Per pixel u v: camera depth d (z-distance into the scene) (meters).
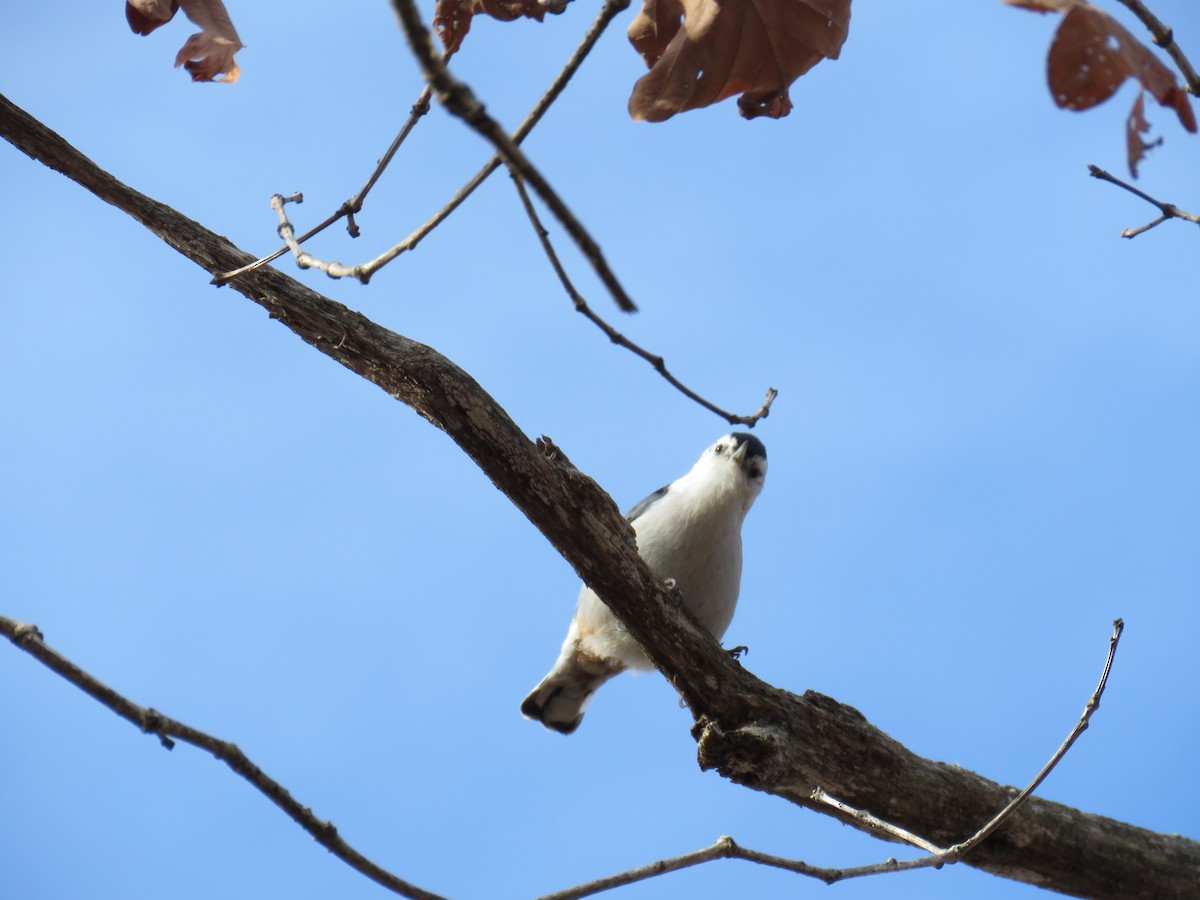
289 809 5.25
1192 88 5.23
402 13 3.77
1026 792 6.94
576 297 5.38
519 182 5.09
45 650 4.85
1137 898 9.46
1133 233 6.86
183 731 5.02
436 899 5.42
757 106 6.35
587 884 5.73
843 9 5.72
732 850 6.11
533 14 6.03
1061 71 4.18
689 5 5.71
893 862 6.57
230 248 8.54
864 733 9.16
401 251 5.99
